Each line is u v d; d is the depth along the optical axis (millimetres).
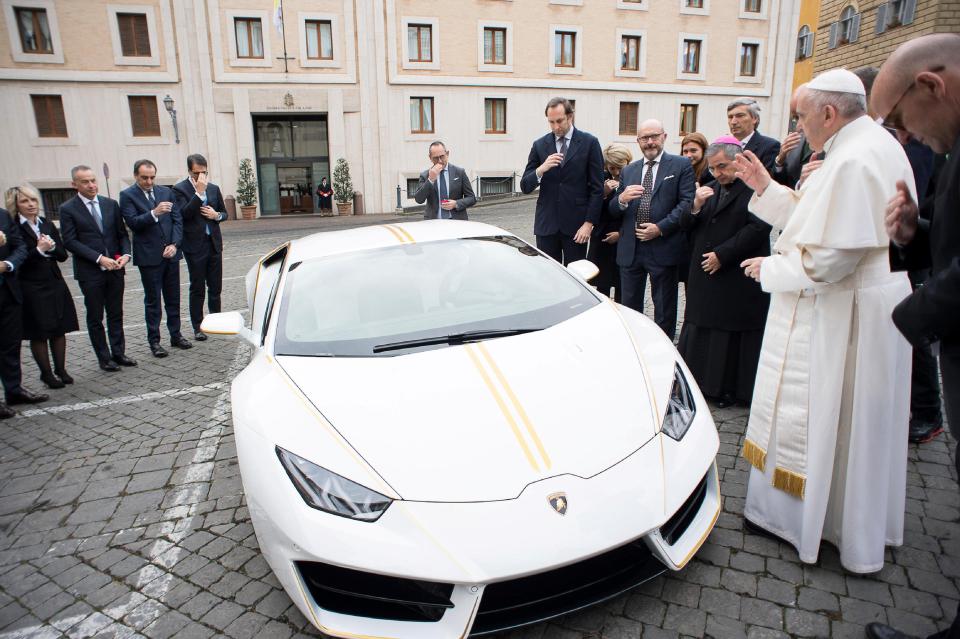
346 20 23484
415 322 2723
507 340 2555
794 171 3592
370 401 2178
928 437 3209
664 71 26547
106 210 5355
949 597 2086
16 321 4590
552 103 4883
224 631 2146
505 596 1825
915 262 1837
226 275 10266
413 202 25406
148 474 3408
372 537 1787
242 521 2881
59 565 2629
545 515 1788
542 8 24859
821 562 2293
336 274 3074
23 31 21922
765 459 2361
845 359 2070
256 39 23250
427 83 24500
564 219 5102
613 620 2066
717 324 3627
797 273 2076
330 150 24453
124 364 5527
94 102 22562
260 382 2459
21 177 22500
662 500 1912
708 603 2117
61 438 3992
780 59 27625
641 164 4539
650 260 4473
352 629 1852
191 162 6184
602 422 2090
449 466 1900
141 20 22469
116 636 2172
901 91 1548
